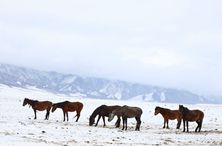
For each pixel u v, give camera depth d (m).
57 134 25.03
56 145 18.56
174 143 23.31
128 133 28.73
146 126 37.38
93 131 28.64
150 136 27.33
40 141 20.19
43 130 26.72
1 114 41.69
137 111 32.41
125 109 31.92
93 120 34.88
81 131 27.97
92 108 56.41
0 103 56.44
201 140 25.73
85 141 22.06
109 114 33.66
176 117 35.72
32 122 34.34
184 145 22.05
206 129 35.75
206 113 53.97
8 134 22.62
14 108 49.78
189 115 31.97
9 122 31.44
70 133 26.16
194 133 30.91
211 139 26.42
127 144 21.47
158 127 36.69
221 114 53.44
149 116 46.81
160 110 35.88
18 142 18.55
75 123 36.59
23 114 43.66
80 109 39.06
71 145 19.33
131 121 42.00
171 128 35.88
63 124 34.38
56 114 45.62
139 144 21.88
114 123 38.91
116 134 27.45
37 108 39.44
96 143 21.16
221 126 38.97
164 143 23.12
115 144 21.08
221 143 23.72
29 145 17.72
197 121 32.56
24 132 24.73
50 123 34.78
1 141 18.55
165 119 35.91
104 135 26.33
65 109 38.59
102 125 36.06
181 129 35.06
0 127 26.28
